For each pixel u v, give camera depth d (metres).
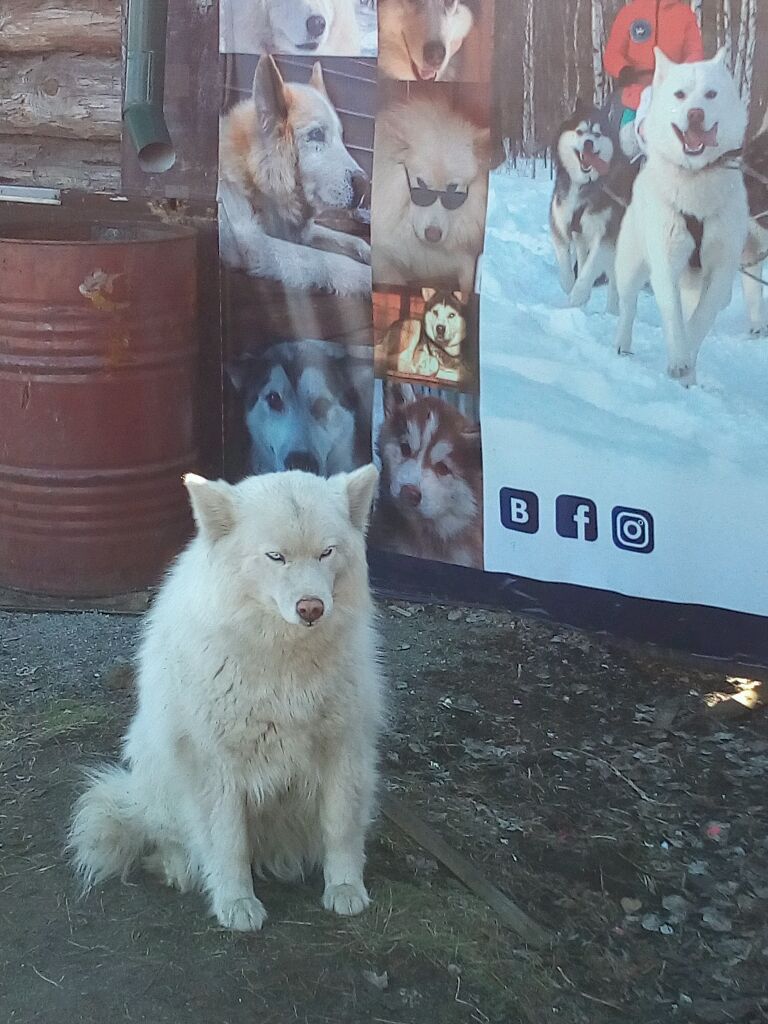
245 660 2.42
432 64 3.54
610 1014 2.47
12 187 4.26
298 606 2.31
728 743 3.27
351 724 2.52
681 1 3.17
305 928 2.50
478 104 3.50
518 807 3.01
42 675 3.49
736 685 3.50
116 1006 2.32
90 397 3.83
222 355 4.13
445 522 3.88
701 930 2.70
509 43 3.42
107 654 3.63
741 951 2.64
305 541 2.37
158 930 2.48
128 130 3.91
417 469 3.88
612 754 3.23
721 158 3.21
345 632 2.47
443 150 3.59
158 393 3.94
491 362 3.66
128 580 4.02
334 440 4.01
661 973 2.59
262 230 3.96
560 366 3.55
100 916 2.52
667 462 3.46
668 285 3.35
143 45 3.81
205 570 2.45
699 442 3.40
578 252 3.46
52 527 3.94
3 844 2.72
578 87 3.36
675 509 3.48
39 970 2.39
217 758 2.48
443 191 3.62
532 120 3.44
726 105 3.17
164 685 2.52
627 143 3.32
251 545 2.38
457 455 3.80
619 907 2.75
